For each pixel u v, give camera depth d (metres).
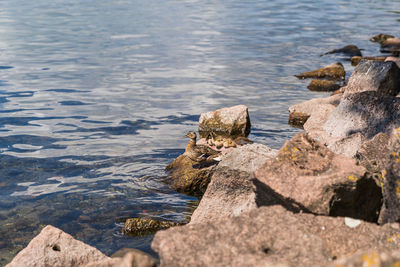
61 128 12.10
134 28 29.44
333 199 4.53
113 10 37.84
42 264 5.38
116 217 7.47
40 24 30.89
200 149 9.36
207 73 18.62
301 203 4.50
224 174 7.12
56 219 7.41
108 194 8.32
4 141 11.07
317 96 15.70
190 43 24.94
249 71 19.12
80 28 29.41
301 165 4.85
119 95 15.45
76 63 20.39
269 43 25.36
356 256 3.09
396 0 47.50
